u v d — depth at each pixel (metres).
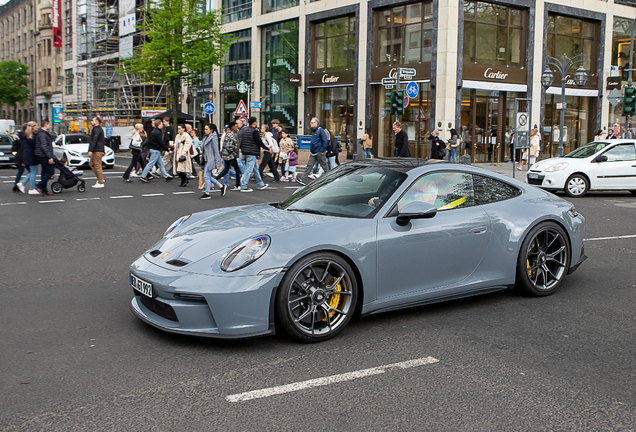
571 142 29.77
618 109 31.33
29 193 13.88
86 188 15.28
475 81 25.28
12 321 4.58
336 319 4.21
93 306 5.01
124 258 7.05
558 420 2.97
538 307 5.04
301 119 31.42
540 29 27.31
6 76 63.81
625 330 4.43
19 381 3.43
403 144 18.11
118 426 2.88
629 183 14.40
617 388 3.37
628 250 7.52
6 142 24.06
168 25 30.11
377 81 27.16
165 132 19.23
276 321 4.00
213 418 2.96
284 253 3.97
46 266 6.61
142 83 40.25
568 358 3.84
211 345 4.05
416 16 25.61
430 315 4.80
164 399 3.19
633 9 31.06
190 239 4.36
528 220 5.19
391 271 4.44
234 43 36.53
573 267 5.58
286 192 14.62
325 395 3.25
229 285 3.82
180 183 16.70
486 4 25.67
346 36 29.02
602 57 30.11
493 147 26.47
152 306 4.18
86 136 24.06
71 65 58.31
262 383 3.41
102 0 49.53
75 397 3.21
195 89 32.41
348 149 29.14
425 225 4.62
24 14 72.19
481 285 4.93
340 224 4.32
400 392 3.29
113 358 3.80
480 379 3.48
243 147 14.83
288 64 32.53
